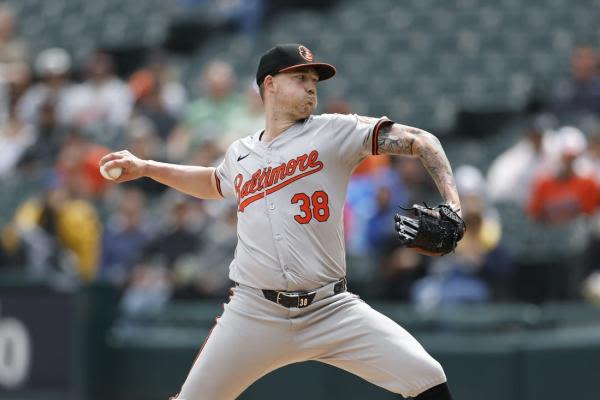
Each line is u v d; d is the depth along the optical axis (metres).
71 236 36.38
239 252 16.47
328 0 51.62
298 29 50.00
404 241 15.13
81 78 53.00
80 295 30.97
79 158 38.78
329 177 15.94
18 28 57.47
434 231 15.08
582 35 45.31
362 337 16.02
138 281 33.88
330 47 48.44
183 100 45.72
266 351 16.28
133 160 17.48
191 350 30.39
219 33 52.19
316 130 15.99
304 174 15.90
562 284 32.16
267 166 16.11
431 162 15.45
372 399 27.88
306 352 16.31
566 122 38.69
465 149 40.78
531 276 33.06
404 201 32.97
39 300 31.55
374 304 30.17
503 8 47.62
